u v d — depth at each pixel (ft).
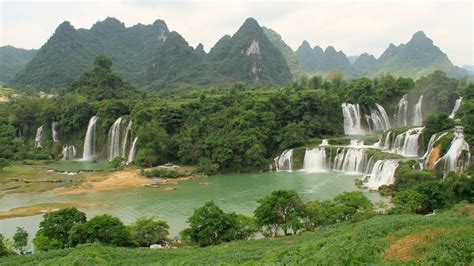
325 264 79.71
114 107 387.75
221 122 323.37
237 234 144.77
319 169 288.51
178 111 350.84
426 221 116.98
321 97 361.10
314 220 151.02
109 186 252.62
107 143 383.65
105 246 129.39
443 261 78.59
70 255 115.03
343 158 279.08
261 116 322.75
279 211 145.59
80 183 262.67
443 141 220.43
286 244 125.70
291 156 298.56
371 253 86.89
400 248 94.68
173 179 270.05
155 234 147.54
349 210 152.05
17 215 197.36
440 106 344.28
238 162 290.76
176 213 193.88
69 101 426.92
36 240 137.69
